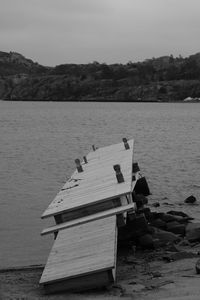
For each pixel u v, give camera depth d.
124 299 8.74
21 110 135.62
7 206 20.62
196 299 8.20
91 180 17.53
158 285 9.49
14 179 27.62
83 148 44.16
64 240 11.46
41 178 28.02
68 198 15.02
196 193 24.03
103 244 10.53
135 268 11.57
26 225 17.22
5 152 40.25
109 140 52.22
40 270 11.98
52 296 9.30
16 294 9.61
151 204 21.27
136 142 49.12
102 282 9.37
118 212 12.42
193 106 178.00
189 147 44.53
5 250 14.15
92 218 12.49
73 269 9.61
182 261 11.59
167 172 30.31
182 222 17.03
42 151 41.25
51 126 73.06
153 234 14.24
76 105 184.25
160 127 72.06
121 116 105.06
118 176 15.14
